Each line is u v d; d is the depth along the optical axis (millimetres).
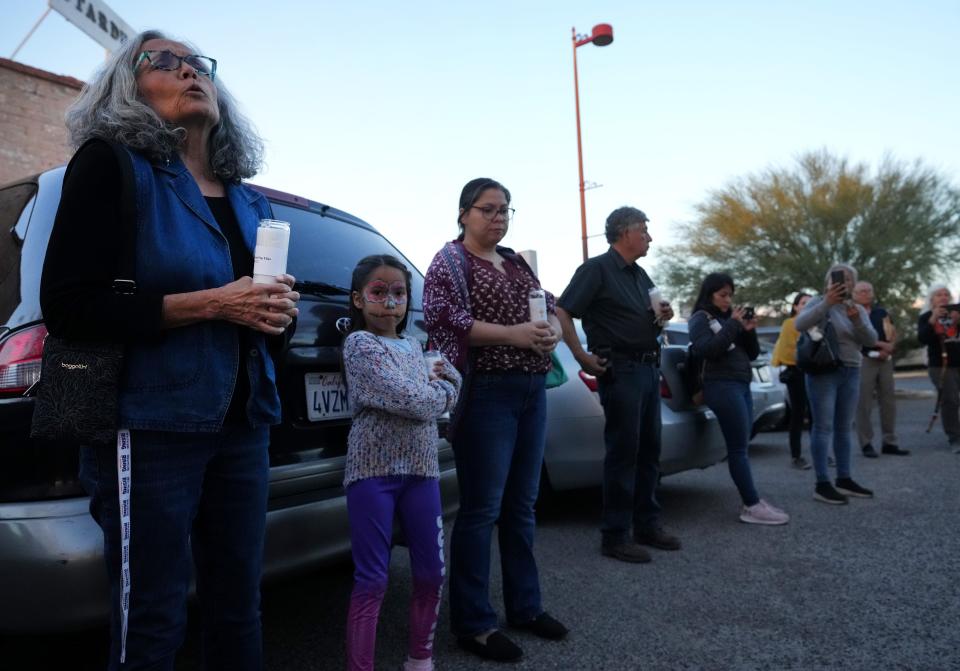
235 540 1574
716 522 4234
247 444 1579
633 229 3504
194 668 2350
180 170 1512
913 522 3973
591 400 4164
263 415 1583
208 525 1581
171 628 1395
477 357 2467
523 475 2629
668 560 3482
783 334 6223
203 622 1623
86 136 1473
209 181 1687
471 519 2477
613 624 2680
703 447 4438
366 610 2043
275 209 2568
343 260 2709
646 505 3736
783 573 3197
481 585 2467
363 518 2080
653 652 2418
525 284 2686
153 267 1380
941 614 2637
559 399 4219
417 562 2186
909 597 2824
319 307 2395
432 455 2219
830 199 19078
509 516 2646
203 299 1363
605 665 2332
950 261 17969
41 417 1278
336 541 2262
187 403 1380
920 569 3152
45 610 1684
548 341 2479
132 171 1376
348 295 2568
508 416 2506
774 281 19688
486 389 2461
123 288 1332
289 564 2113
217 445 1500
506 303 2533
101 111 1475
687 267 21609
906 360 22375
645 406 3662
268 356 1631
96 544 1691
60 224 1319
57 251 1302
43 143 8188
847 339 4719
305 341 2279
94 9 7891
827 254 19156
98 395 1278
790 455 6957
